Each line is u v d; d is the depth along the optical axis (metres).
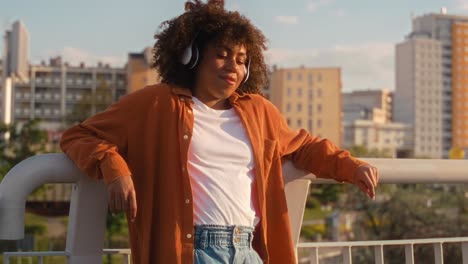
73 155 1.77
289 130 2.10
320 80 97.31
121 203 1.69
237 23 1.93
